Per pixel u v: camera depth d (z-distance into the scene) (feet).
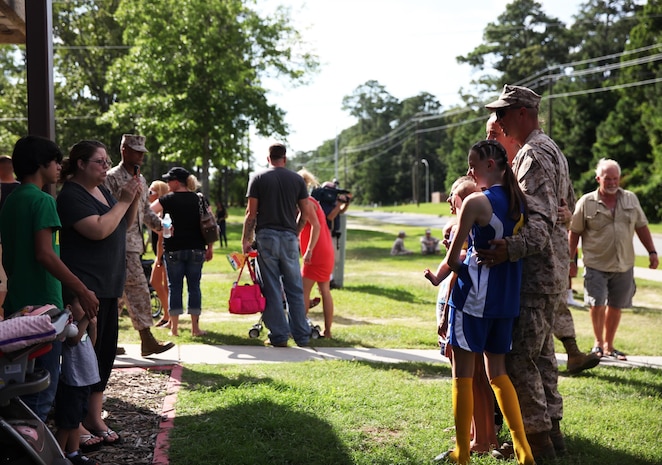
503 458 15.23
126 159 23.17
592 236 25.98
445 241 16.47
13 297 12.85
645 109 180.34
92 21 150.41
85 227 14.47
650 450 15.61
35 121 16.69
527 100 15.30
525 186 14.43
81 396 14.08
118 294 15.48
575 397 20.08
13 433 10.50
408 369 22.90
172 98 97.45
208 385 20.01
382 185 457.27
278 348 26.40
